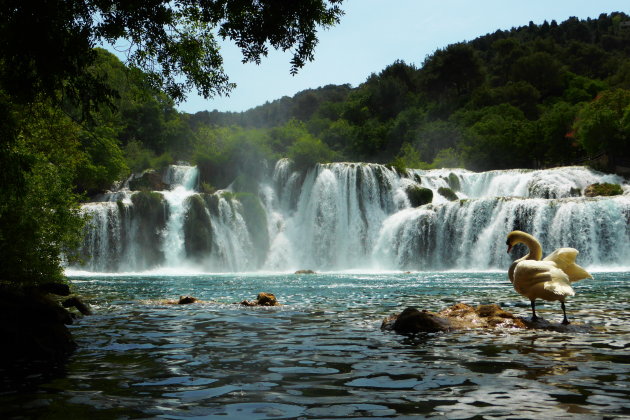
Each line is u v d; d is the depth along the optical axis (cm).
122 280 3189
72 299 1230
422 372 532
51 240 1424
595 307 1216
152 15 1138
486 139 8612
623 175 5559
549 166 8450
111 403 415
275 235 5594
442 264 4616
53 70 856
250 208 5497
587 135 6406
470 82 13738
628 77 12256
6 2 794
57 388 470
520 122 9038
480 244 4416
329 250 5331
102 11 1057
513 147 8475
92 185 5788
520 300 1459
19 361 608
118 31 1077
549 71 13050
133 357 636
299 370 549
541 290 876
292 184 5788
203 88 1530
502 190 5716
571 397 422
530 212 4241
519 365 561
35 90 880
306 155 5816
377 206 5441
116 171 6012
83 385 483
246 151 6212
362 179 5456
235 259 5281
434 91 14000
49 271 1416
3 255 1304
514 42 15662
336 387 470
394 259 4953
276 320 1052
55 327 746
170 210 5225
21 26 800
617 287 1958
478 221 4459
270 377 515
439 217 4706
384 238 5094
